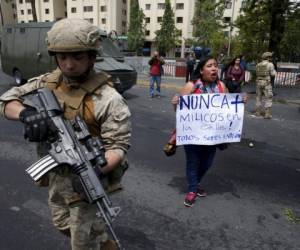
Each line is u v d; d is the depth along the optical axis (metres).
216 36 28.89
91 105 1.78
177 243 3.11
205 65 3.75
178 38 68.81
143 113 8.90
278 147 6.30
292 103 11.78
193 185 3.82
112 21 77.44
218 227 3.42
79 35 1.61
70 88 1.80
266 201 4.05
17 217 3.43
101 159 1.68
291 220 3.64
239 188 4.38
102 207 1.66
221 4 19.20
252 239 3.25
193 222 3.48
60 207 2.11
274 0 14.53
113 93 1.82
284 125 8.23
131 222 3.41
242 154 5.76
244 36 16.17
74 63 1.67
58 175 1.88
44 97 1.70
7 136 6.25
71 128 1.71
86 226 1.94
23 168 4.73
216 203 3.92
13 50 12.59
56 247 2.97
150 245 3.05
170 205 3.81
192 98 3.70
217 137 3.75
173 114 8.95
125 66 10.44
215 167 5.08
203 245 3.10
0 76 16.00
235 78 8.86
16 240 3.05
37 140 1.62
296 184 4.61
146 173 4.71
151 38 77.31
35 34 11.52
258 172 4.98
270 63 8.73
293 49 16.25
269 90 8.84
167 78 18.84
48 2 80.31
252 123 8.28
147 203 3.83
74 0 79.31
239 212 3.74
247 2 15.74
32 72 11.80
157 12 75.56
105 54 10.52
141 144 6.06
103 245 2.12
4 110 1.79
